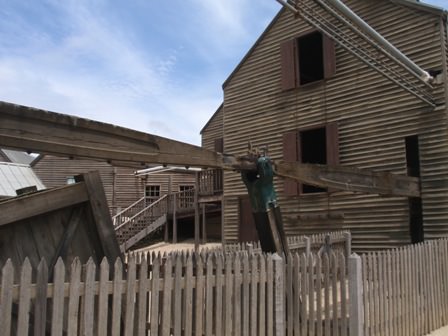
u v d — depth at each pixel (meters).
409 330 6.85
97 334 3.79
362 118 13.66
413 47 12.53
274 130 16.16
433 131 11.93
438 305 7.75
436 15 12.12
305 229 14.91
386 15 13.29
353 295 5.62
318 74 19.81
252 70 17.23
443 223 11.43
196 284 4.20
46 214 4.13
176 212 25.09
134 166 4.45
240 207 17.28
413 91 11.76
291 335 5.11
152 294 3.82
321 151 19.52
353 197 13.76
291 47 15.83
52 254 4.10
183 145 4.91
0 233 3.82
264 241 5.73
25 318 3.05
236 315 4.50
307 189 17.12
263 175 5.69
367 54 10.27
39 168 31.81
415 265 7.23
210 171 21.58
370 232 13.20
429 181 11.80
